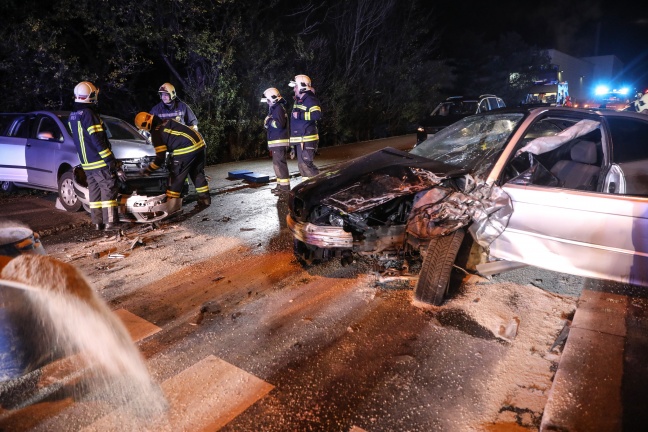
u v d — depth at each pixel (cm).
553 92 2627
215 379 310
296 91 805
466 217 392
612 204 357
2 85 1048
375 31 1858
